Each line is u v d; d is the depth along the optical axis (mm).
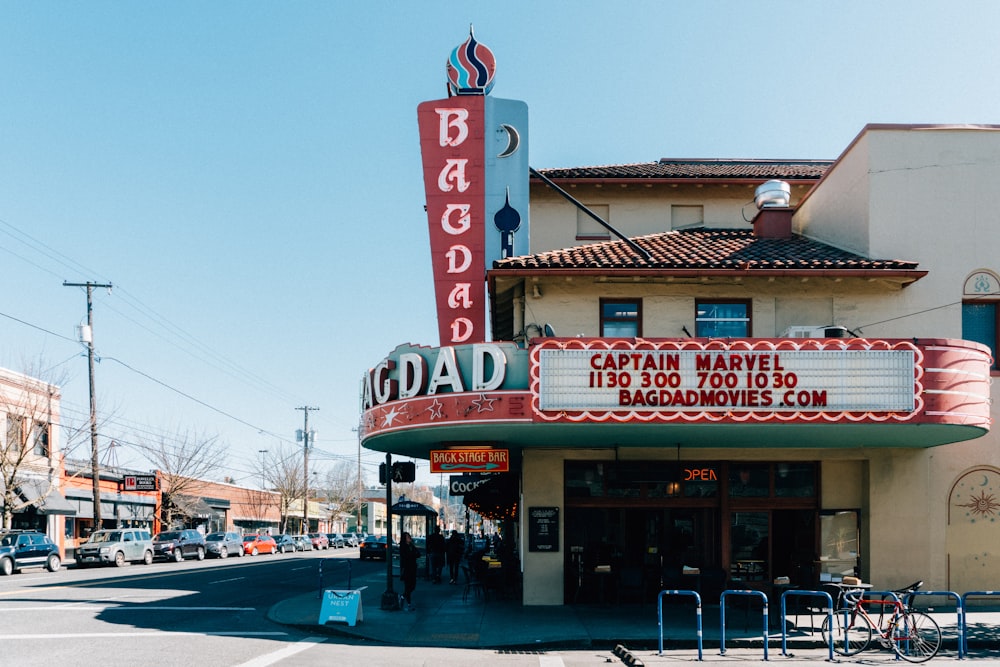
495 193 20688
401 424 16234
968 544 18641
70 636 14250
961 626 13672
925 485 18734
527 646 14320
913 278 18516
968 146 19609
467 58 21594
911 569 18453
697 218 26125
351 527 123750
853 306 19062
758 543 19109
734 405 15164
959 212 19406
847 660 13133
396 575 32938
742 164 29969
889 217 19344
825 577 16672
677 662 12836
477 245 20453
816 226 22344
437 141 20969
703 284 19094
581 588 19172
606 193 26031
